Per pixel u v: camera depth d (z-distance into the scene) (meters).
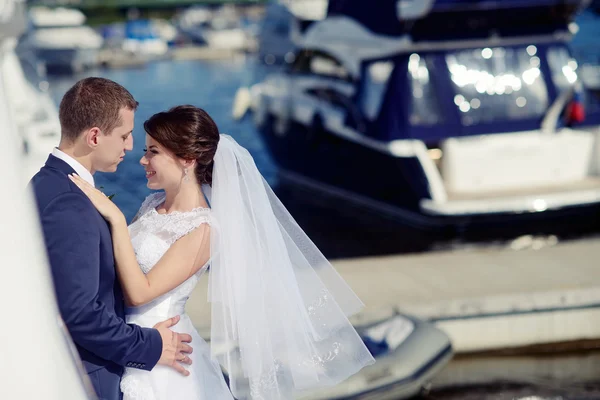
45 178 2.21
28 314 1.23
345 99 9.88
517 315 5.17
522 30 8.99
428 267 5.93
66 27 31.00
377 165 9.16
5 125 1.27
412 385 4.30
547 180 8.91
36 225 1.28
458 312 5.10
